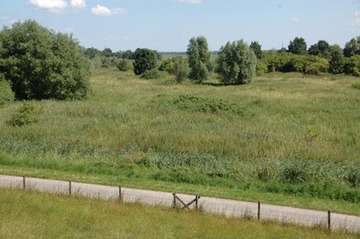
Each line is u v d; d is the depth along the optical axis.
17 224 14.12
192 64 87.38
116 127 33.94
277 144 28.53
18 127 33.34
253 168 23.91
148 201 19.81
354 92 57.72
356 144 29.98
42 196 18.98
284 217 18.16
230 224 16.30
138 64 106.69
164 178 23.41
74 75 55.56
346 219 18.05
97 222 15.44
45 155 27.09
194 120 37.97
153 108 43.81
